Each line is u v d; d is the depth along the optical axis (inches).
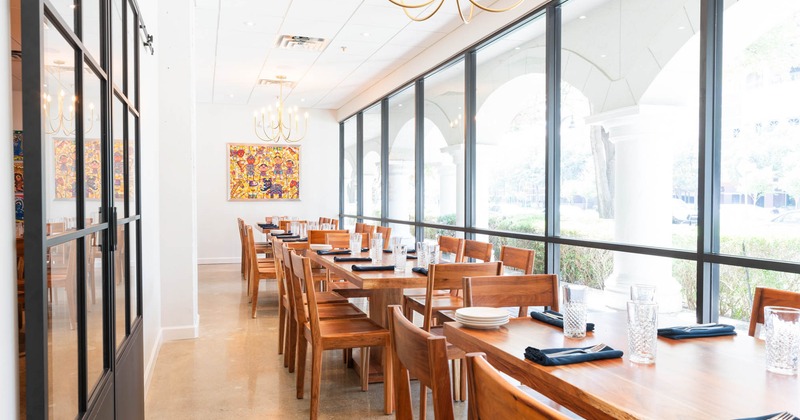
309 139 440.1
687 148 133.3
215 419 120.0
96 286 67.6
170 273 189.5
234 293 284.2
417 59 282.8
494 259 219.0
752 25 117.2
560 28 180.9
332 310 143.9
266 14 217.8
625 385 52.6
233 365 159.9
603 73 161.0
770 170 113.5
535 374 58.8
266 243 323.9
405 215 315.6
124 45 96.1
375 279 122.6
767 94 113.9
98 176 69.6
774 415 43.0
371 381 143.5
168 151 188.7
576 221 173.9
